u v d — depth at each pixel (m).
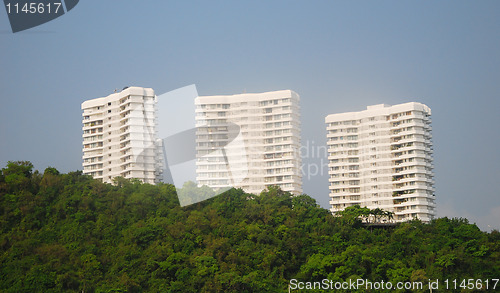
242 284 189.25
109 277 190.62
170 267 193.62
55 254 196.38
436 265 199.38
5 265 190.88
